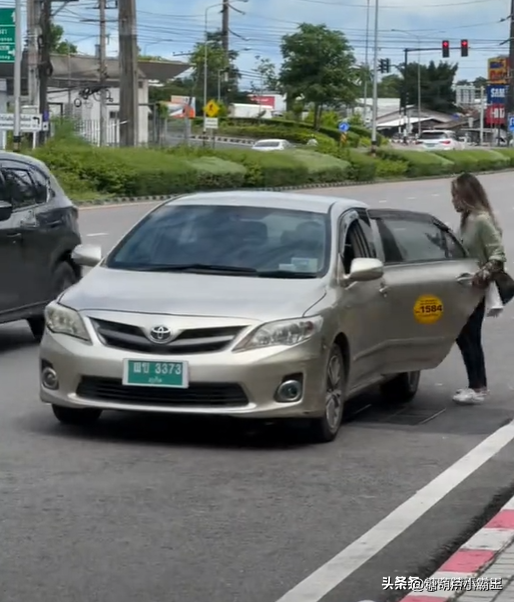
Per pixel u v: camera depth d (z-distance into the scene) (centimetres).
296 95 9881
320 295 996
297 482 887
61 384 974
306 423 999
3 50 4541
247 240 1073
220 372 931
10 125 4678
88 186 4606
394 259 1129
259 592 654
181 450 973
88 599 639
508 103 11362
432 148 9900
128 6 5041
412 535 763
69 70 8844
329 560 710
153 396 946
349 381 1038
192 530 763
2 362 1395
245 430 1052
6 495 834
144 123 8988
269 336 945
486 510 822
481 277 1163
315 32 9788
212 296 979
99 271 1060
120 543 734
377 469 930
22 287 1436
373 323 1073
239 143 9431
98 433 1024
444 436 1056
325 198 1155
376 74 7694
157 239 1090
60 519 780
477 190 1195
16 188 1456
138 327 949
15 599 637
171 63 10281
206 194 1165
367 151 7650
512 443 1030
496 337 1697
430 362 1148
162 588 657
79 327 970
